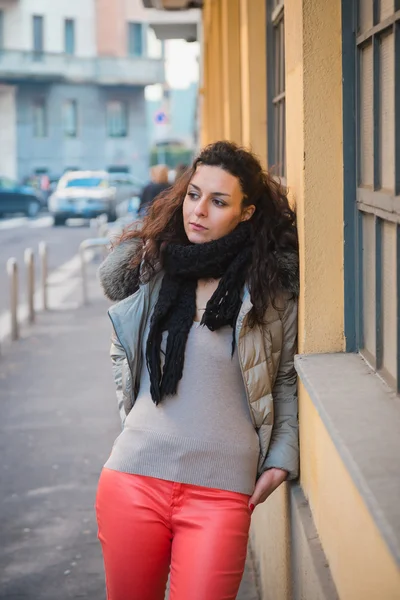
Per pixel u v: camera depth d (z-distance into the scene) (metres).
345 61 3.13
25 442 6.93
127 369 3.05
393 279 2.68
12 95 51.88
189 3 12.66
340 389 2.75
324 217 3.17
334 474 2.74
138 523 2.82
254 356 2.90
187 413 2.85
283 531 3.62
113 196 31.56
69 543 5.03
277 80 5.00
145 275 2.99
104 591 4.45
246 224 2.96
